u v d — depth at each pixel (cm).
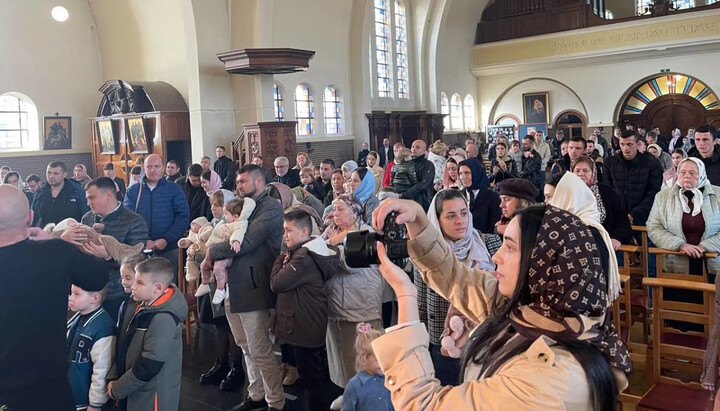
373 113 1709
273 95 1322
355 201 407
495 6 2145
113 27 1425
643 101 1980
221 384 440
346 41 1647
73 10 1382
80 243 313
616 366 109
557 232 115
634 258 505
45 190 615
